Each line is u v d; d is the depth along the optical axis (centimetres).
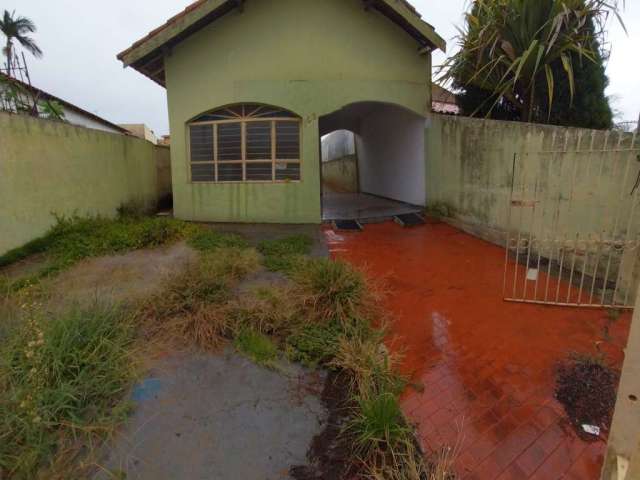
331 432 228
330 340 303
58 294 381
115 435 220
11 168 500
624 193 395
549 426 229
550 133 470
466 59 642
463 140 652
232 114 738
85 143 653
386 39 730
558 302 381
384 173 1035
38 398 217
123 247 546
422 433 226
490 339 321
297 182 736
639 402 114
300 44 707
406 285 437
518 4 555
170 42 689
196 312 335
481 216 614
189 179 759
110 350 272
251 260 477
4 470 192
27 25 2589
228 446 217
